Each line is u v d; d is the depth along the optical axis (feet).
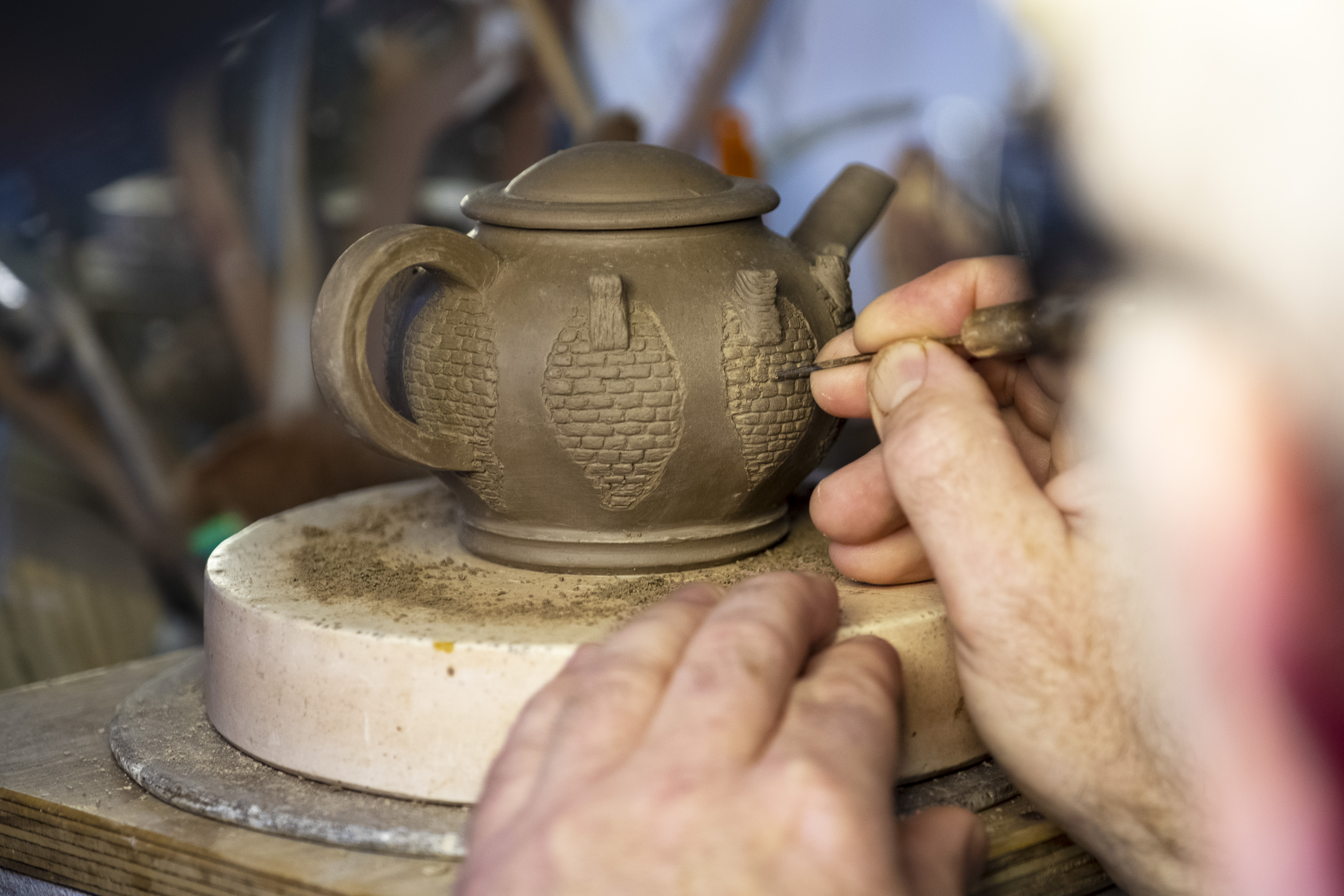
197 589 5.78
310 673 1.96
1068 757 1.49
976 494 1.51
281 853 1.83
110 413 5.96
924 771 1.96
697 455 2.14
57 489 6.09
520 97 6.59
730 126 3.44
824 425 2.31
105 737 2.38
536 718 1.41
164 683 2.57
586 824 1.13
